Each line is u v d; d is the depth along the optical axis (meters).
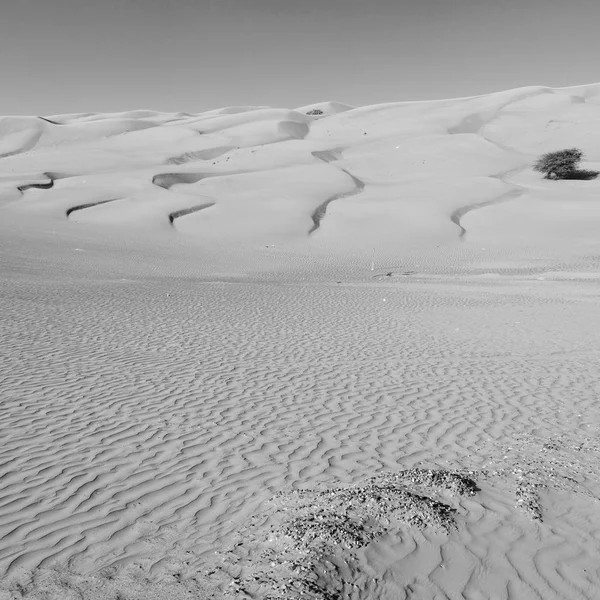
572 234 40.00
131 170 62.72
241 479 5.80
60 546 4.51
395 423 7.59
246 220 42.81
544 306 17.58
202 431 7.10
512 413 8.04
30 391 8.24
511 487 5.35
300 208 45.75
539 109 105.38
